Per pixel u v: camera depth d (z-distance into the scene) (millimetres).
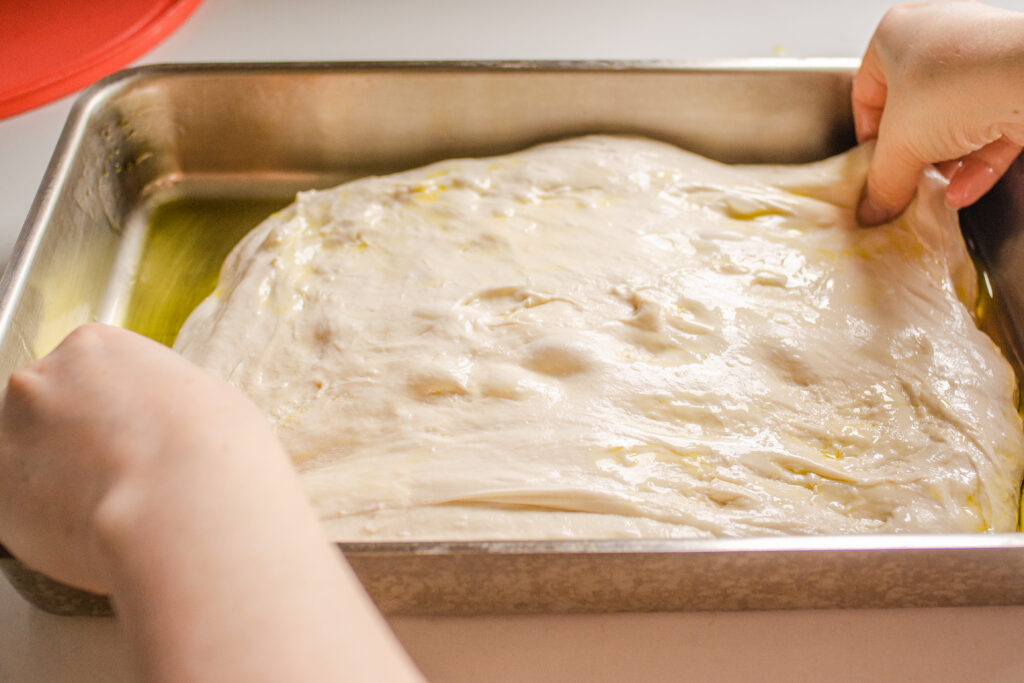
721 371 564
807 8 739
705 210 625
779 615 521
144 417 387
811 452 548
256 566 337
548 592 508
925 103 566
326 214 633
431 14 742
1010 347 617
